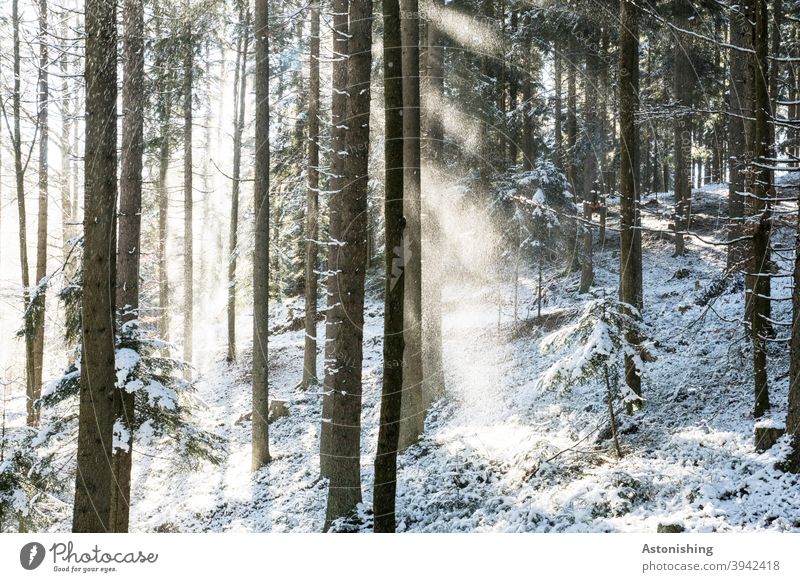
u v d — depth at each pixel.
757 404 8.99
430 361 14.16
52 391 9.41
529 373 14.84
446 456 11.01
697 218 27.22
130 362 9.34
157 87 17.06
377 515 7.13
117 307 9.96
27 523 9.73
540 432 11.00
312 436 15.55
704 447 8.52
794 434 7.37
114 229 7.20
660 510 7.22
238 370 22.58
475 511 8.59
